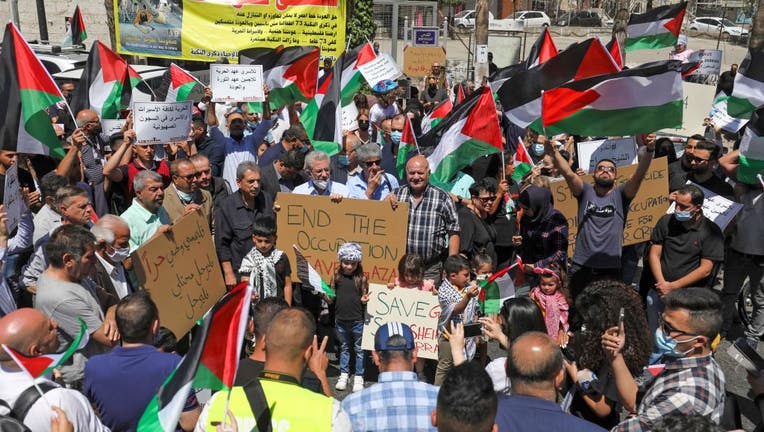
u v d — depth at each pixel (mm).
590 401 3812
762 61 7184
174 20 12633
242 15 12508
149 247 5191
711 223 6184
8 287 4977
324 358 3795
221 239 6348
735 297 7383
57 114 8375
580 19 32719
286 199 6461
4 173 6207
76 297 4270
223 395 2996
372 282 6441
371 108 11406
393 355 3422
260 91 8648
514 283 5195
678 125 6133
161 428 2871
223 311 2926
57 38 23484
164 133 7047
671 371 3418
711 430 2455
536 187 6656
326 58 12500
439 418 2742
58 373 3910
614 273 6539
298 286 6707
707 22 31688
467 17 33938
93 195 6676
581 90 6215
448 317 5617
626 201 6527
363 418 3271
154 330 3701
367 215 6391
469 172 8320
